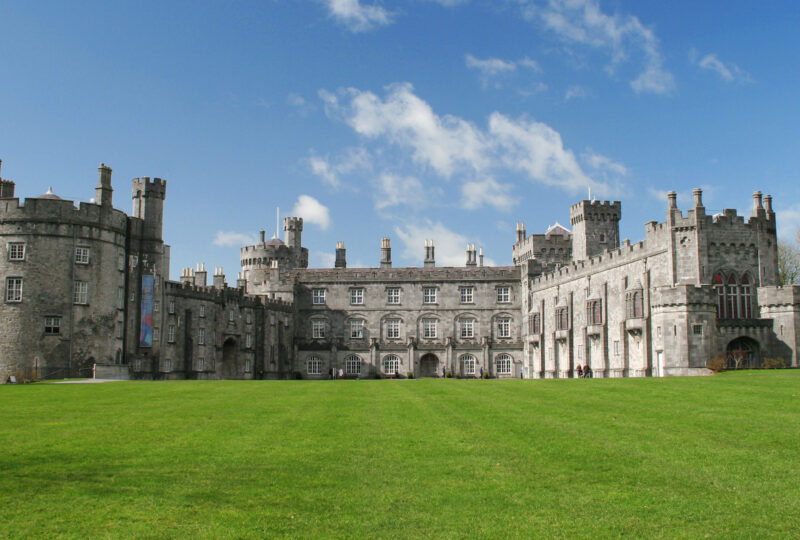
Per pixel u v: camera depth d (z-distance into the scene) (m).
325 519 15.41
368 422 26.52
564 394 35.44
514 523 15.17
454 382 49.75
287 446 22.05
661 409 28.80
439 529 14.84
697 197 66.38
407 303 105.81
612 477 18.38
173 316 77.00
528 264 103.75
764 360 61.28
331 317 105.75
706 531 14.70
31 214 64.44
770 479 18.02
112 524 15.06
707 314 61.66
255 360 93.69
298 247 138.12
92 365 65.44
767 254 66.81
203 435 23.83
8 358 62.81
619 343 75.75
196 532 14.67
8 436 23.61
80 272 65.56
